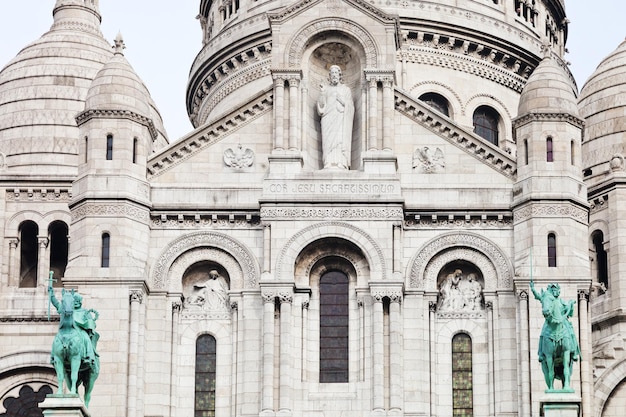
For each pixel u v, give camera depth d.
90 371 81.81
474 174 90.62
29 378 97.25
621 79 107.31
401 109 91.88
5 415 96.69
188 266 89.31
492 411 86.81
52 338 97.88
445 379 87.75
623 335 99.38
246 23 111.00
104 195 88.94
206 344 88.62
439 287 89.25
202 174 90.88
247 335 87.88
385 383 86.50
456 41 108.88
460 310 88.81
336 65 93.69
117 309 87.19
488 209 89.44
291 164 90.06
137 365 86.81
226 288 89.31
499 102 109.62
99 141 90.06
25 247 100.94
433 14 108.38
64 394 80.00
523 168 89.88
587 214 89.50
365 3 92.94
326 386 87.12
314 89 93.31
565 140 89.94
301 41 92.50
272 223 88.88
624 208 101.75
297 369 87.12
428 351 87.69
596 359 98.00
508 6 111.81
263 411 85.75
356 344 87.75
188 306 89.12
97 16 111.62
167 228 89.75
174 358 87.88
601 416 97.06
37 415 96.81
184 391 87.75
